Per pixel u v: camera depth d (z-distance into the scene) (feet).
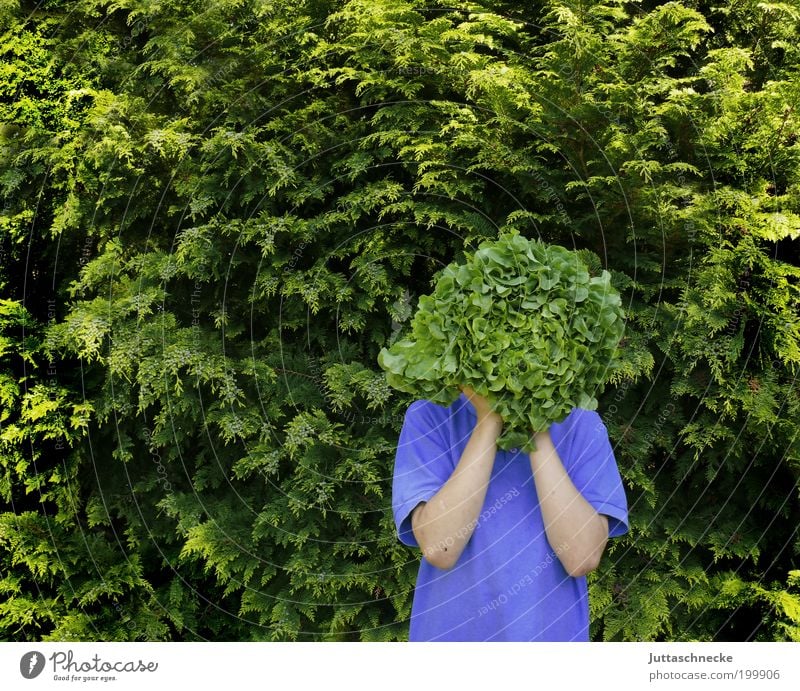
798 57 8.98
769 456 8.45
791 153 8.45
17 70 10.11
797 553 8.67
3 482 9.61
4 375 9.49
